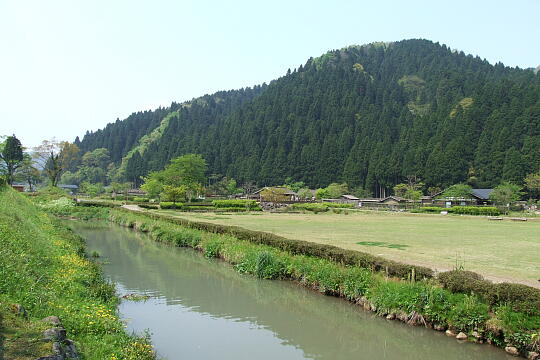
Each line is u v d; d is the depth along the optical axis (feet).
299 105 532.32
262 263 58.90
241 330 37.40
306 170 420.77
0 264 30.42
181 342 34.17
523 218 171.22
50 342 20.10
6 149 256.52
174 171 286.05
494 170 307.37
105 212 179.42
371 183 371.76
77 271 44.21
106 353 24.90
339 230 105.91
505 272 48.14
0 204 61.11
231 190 390.21
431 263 53.78
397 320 38.96
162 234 100.58
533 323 29.94
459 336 33.78
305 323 39.45
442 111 411.13
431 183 335.06
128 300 46.80
